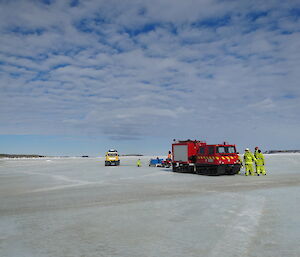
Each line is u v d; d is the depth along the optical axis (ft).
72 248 18.39
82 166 151.84
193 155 86.84
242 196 37.88
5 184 62.44
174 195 40.04
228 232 21.16
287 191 41.93
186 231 21.62
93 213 29.12
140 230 22.22
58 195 43.21
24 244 19.47
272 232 20.90
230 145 79.82
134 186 52.75
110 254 17.10
